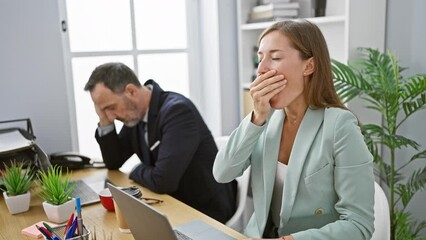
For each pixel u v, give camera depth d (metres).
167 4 2.74
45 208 1.44
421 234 2.18
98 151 2.59
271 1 2.51
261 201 1.35
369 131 2.03
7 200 1.49
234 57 2.82
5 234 1.34
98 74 1.87
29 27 2.17
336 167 1.17
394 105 1.93
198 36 2.88
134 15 2.63
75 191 1.72
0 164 1.73
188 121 1.82
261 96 1.21
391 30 2.16
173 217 1.45
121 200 1.07
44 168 1.66
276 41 1.19
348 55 2.08
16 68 2.16
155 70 2.76
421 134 2.11
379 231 1.31
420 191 2.16
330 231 1.12
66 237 1.15
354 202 1.14
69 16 2.44
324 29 2.52
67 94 2.33
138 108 1.90
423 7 2.01
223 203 1.88
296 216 1.25
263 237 1.36
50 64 2.24
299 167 1.22
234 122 2.90
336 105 1.24
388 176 2.07
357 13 2.07
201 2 2.83
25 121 2.21
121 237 1.29
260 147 1.36
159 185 1.71
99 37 2.55
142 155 2.01
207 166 1.89
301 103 1.26
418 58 2.06
